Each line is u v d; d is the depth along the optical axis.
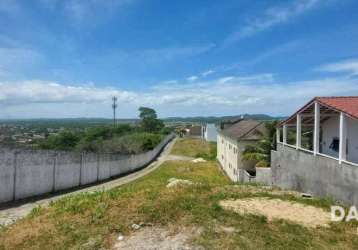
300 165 17.38
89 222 9.66
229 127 43.25
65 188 22.91
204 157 56.84
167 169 40.97
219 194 13.58
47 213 11.25
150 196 12.47
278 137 22.11
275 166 21.70
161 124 100.00
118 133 66.69
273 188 16.92
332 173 13.96
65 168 22.89
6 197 16.36
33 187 18.69
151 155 52.41
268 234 8.87
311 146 24.81
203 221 9.42
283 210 11.73
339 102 14.66
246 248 7.89
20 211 14.51
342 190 13.12
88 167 27.09
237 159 31.00
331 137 19.03
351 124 16.03
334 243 8.88
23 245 8.56
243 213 10.74
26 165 17.94
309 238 8.98
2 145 16.12
